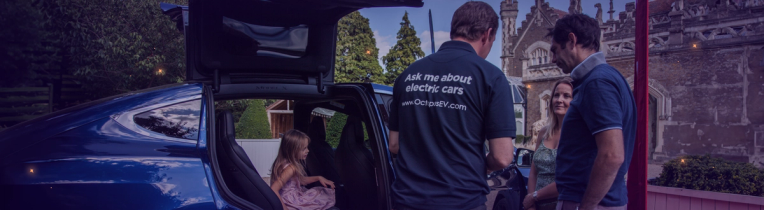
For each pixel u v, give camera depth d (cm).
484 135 154
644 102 305
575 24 171
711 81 1509
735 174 527
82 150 158
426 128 153
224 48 230
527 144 2152
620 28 1758
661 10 1669
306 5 224
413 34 2088
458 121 149
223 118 219
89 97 1100
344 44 1911
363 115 247
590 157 161
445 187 148
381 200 233
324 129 338
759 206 393
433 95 153
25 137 161
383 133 238
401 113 162
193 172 164
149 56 1138
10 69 288
